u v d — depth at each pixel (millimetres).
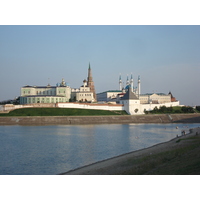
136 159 71312
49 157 81438
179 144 93062
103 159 78312
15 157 81562
